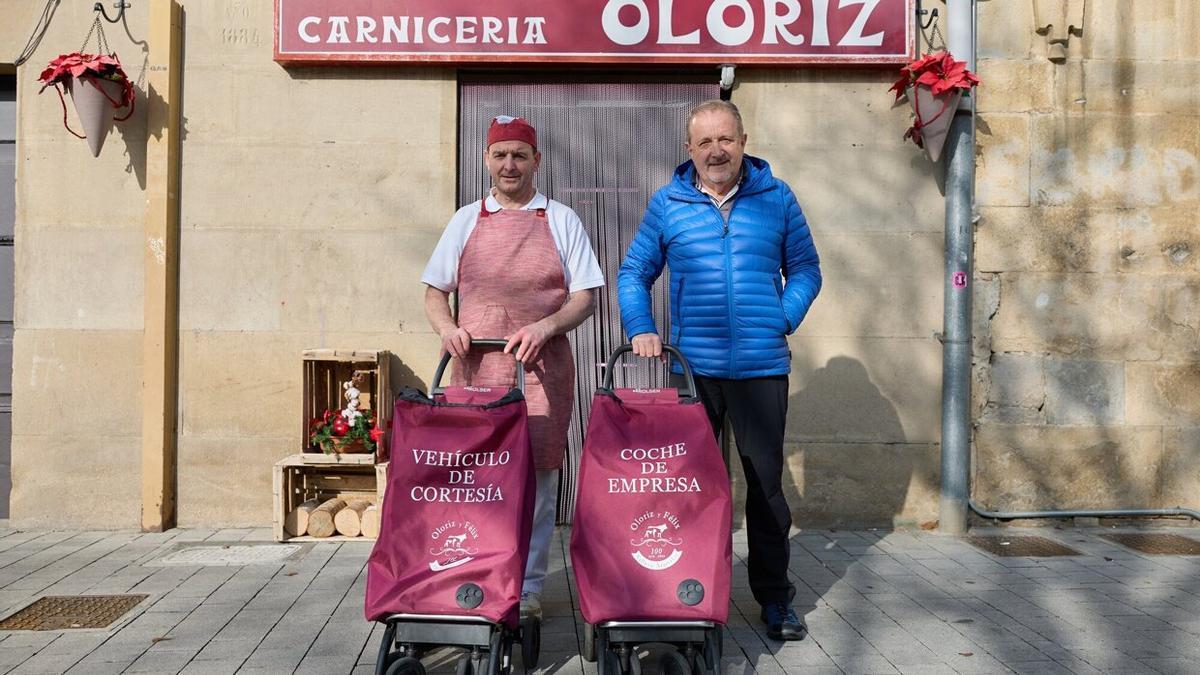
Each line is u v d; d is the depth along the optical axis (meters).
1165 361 5.87
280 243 5.76
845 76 5.84
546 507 3.83
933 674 3.46
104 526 5.70
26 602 4.26
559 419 3.85
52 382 5.70
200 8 5.75
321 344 5.76
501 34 5.65
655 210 4.06
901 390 5.84
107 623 3.98
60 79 5.42
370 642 3.77
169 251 5.66
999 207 5.84
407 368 5.77
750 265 3.89
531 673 3.46
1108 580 4.68
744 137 3.93
